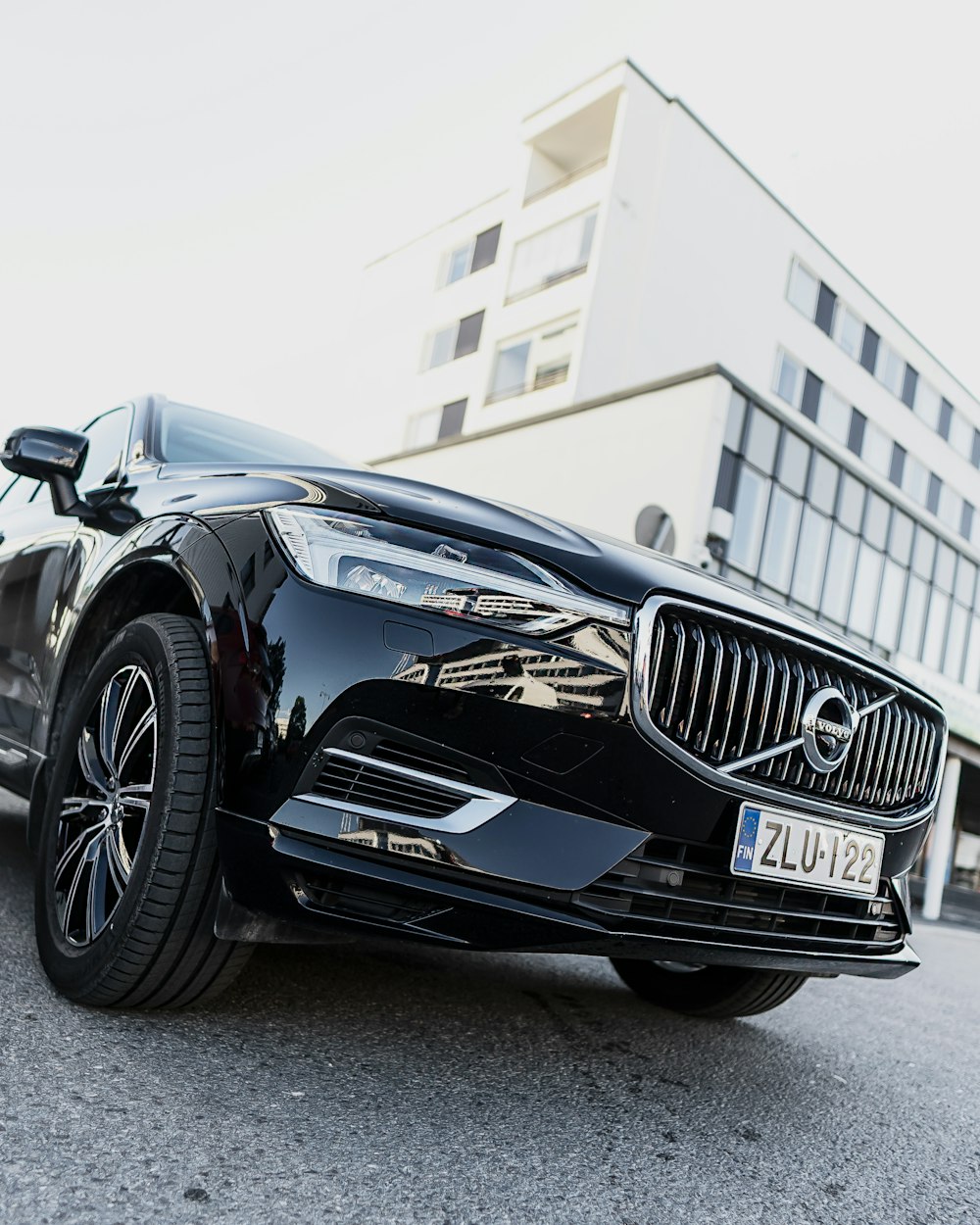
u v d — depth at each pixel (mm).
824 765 2025
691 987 2887
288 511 1874
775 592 13625
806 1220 1633
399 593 1752
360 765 1719
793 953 1999
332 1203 1368
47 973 2016
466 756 1732
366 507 1857
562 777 1761
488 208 23406
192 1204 1295
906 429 25641
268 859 1689
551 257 20953
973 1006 4234
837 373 23656
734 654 1923
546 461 13422
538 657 1762
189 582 1954
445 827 1715
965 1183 1948
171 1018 1940
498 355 21688
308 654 1730
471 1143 1657
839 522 14852
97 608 2344
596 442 12867
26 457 2531
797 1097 2307
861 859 2131
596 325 19422
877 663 2244
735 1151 1877
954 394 26922
